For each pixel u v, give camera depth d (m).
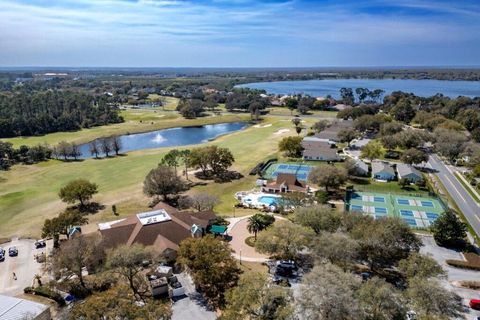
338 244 51.16
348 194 92.44
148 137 182.50
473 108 192.75
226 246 55.34
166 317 37.53
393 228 56.28
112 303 37.12
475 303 46.38
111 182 105.12
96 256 55.34
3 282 55.34
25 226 76.56
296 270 56.06
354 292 40.19
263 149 143.50
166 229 64.00
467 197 90.50
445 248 64.25
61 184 104.50
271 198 89.25
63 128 190.75
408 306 42.00
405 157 117.44
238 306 39.53
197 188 99.06
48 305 47.00
